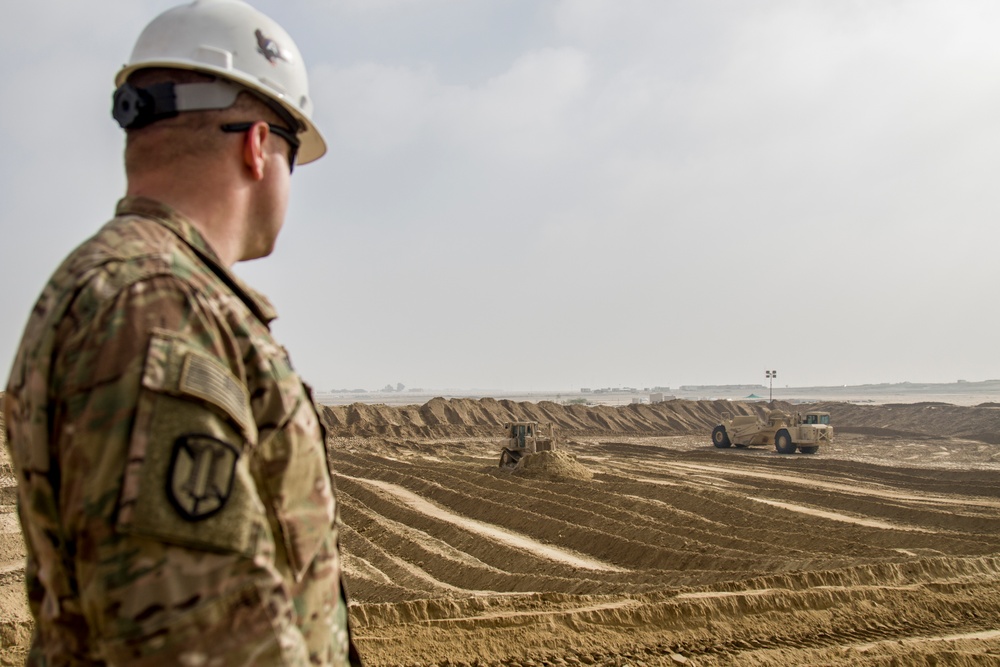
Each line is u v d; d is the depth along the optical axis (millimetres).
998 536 17484
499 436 61906
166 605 1266
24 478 1442
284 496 1559
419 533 20531
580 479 28859
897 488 27938
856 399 165875
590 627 9023
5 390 1564
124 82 1894
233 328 1561
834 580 11594
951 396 172000
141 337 1380
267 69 1885
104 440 1313
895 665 8391
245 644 1309
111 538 1274
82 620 1438
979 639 9344
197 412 1362
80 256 1526
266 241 1957
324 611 1646
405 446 51219
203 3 1888
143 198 1721
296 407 1618
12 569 15195
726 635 9094
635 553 17281
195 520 1298
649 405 76812
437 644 8344
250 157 1827
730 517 20938
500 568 17344
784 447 43094
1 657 8086
